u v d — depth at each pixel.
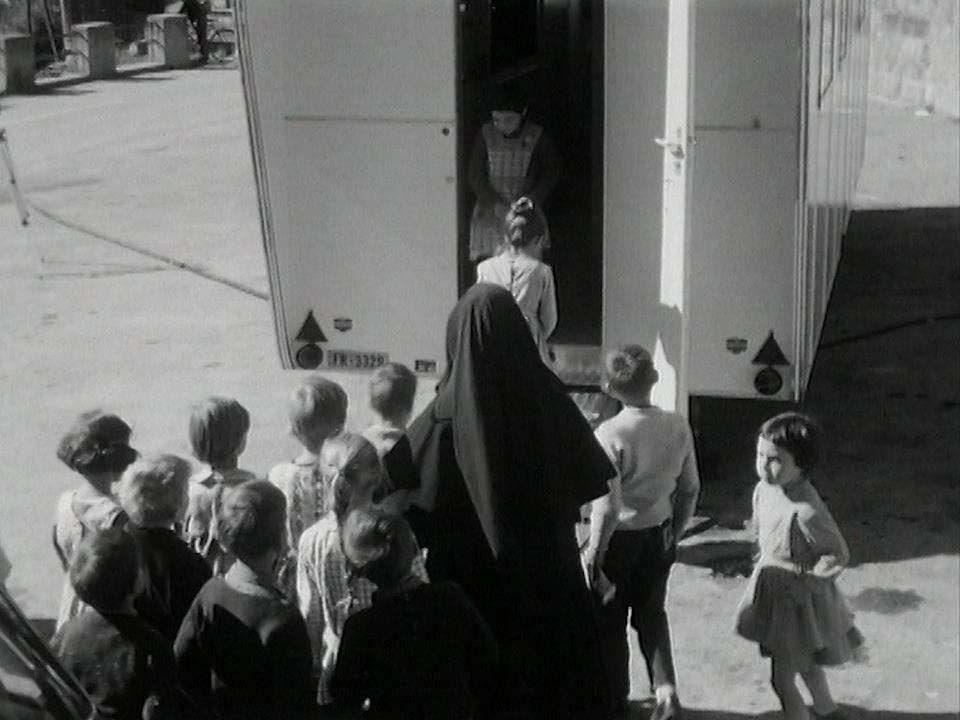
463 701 4.50
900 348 11.70
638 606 6.03
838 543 5.70
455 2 8.28
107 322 12.84
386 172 8.59
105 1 34.03
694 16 7.35
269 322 12.78
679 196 7.54
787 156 7.86
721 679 6.68
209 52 34.75
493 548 4.57
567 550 4.75
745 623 5.86
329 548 5.05
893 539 8.16
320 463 5.50
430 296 8.73
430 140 8.50
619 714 5.91
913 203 16.92
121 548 4.39
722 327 8.15
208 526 5.45
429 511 4.69
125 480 5.38
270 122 8.60
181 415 10.41
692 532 8.28
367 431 5.73
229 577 4.53
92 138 23.16
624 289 7.91
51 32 30.97
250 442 9.84
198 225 16.75
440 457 4.68
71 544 5.27
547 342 8.39
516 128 8.82
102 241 15.99
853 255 14.58
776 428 5.66
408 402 5.73
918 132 21.14
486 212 8.88
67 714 3.30
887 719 6.23
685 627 7.17
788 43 7.72
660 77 7.67
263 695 4.46
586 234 10.34
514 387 4.58
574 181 10.78
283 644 4.46
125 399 10.80
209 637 4.47
